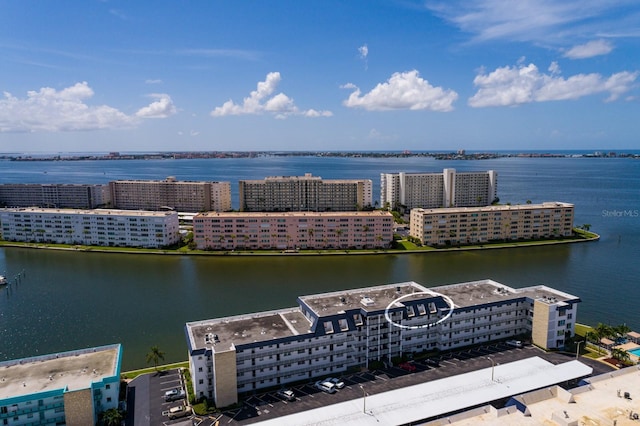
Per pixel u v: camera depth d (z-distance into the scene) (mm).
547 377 107688
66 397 95938
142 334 156000
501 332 143875
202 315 172875
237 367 113438
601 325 140625
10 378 103750
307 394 113562
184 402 111125
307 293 198000
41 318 171500
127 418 104250
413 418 91562
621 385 95562
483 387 103125
